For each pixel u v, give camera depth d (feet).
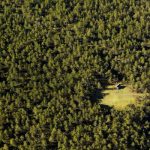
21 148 409.49
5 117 428.56
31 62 477.36
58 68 469.16
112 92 459.73
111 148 409.69
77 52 488.02
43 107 438.40
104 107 443.73
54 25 521.65
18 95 446.19
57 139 415.64
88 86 456.04
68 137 418.10
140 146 416.87
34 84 452.35
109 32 515.50
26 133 417.90
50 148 414.82
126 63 482.28
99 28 519.60
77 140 412.36
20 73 463.83
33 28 516.32
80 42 502.38
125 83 468.75
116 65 476.95
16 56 480.64
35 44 494.18
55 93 447.01
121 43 504.02
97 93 457.68
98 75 472.03
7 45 494.59
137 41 516.32
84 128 419.95
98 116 431.43
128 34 516.32
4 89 452.76
